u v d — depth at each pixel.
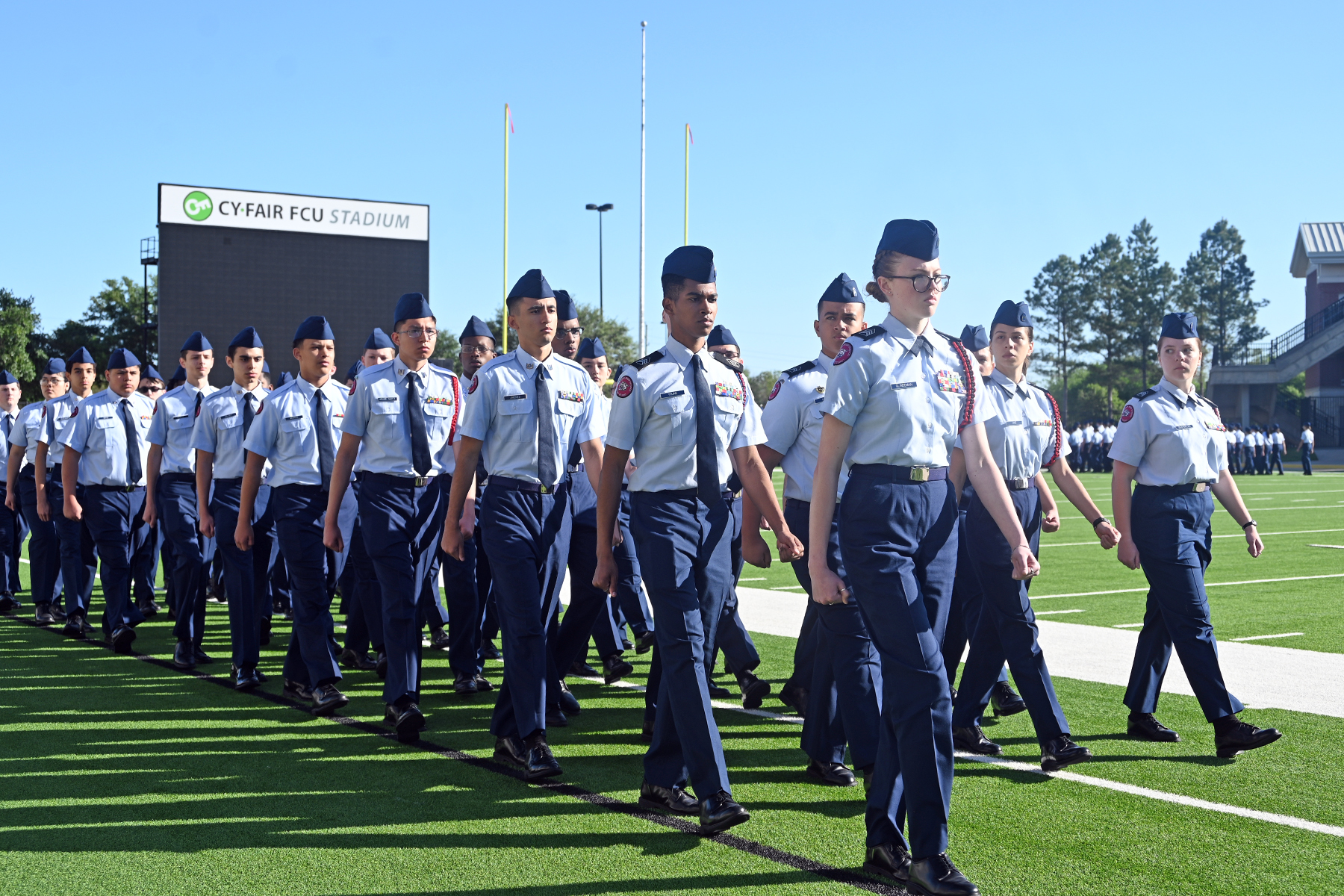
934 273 3.71
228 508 6.99
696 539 4.41
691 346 4.52
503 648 5.13
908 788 3.61
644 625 7.31
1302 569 12.71
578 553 6.06
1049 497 5.86
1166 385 5.42
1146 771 5.00
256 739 5.70
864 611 3.71
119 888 3.69
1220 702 5.19
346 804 4.60
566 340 7.58
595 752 5.43
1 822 4.38
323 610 6.43
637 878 3.76
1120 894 3.60
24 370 55.06
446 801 4.64
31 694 6.79
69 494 8.29
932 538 3.75
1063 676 7.07
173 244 30.00
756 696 6.30
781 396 5.41
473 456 5.15
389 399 5.95
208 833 4.25
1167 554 5.28
